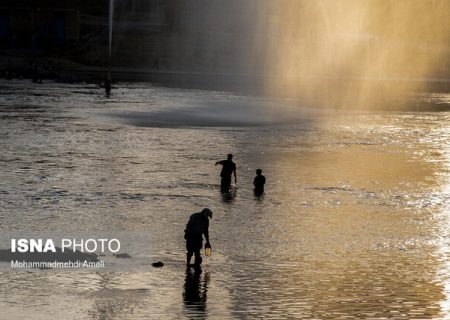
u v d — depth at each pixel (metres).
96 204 29.66
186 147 46.09
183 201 30.78
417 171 39.91
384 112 75.44
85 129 52.72
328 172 38.84
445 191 34.62
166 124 57.53
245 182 35.50
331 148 48.19
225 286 19.98
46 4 132.25
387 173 39.06
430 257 23.25
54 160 39.59
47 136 48.56
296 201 31.52
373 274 21.30
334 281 20.58
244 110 70.38
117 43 127.94
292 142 50.50
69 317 17.50
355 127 60.84
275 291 19.66
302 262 22.38
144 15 146.25
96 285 19.84
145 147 45.47
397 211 30.08
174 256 22.73
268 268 21.69
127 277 20.56
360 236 25.77
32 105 67.62
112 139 48.31
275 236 25.47
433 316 18.08
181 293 19.36
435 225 27.78
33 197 30.50
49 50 124.00
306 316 17.88
